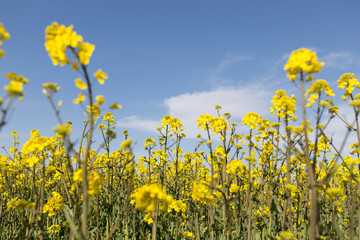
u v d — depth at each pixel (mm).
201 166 1725
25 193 1345
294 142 872
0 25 445
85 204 514
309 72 561
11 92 432
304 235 1074
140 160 1594
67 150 583
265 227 1109
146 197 570
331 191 758
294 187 899
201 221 1429
